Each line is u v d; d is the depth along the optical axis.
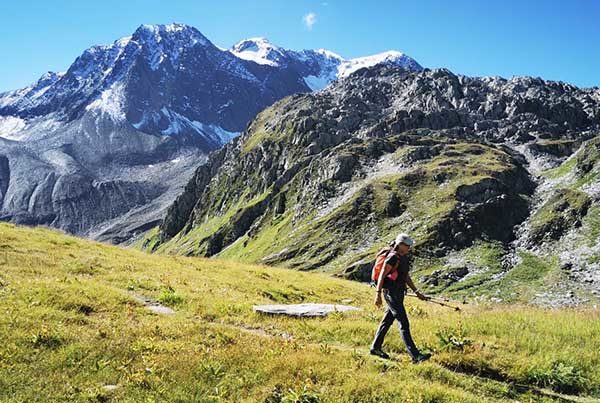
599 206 177.62
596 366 14.55
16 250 29.02
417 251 176.50
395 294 14.54
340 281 40.28
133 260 32.69
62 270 25.84
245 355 14.57
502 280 154.12
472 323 17.91
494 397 12.98
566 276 148.75
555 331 16.91
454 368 14.40
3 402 11.73
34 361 13.75
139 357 14.31
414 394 12.32
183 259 38.81
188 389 12.70
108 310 19.14
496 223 188.00
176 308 20.92
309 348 15.43
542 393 13.31
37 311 17.33
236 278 32.12
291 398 12.16
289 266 196.00
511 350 15.49
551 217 181.38
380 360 14.59
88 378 13.07
